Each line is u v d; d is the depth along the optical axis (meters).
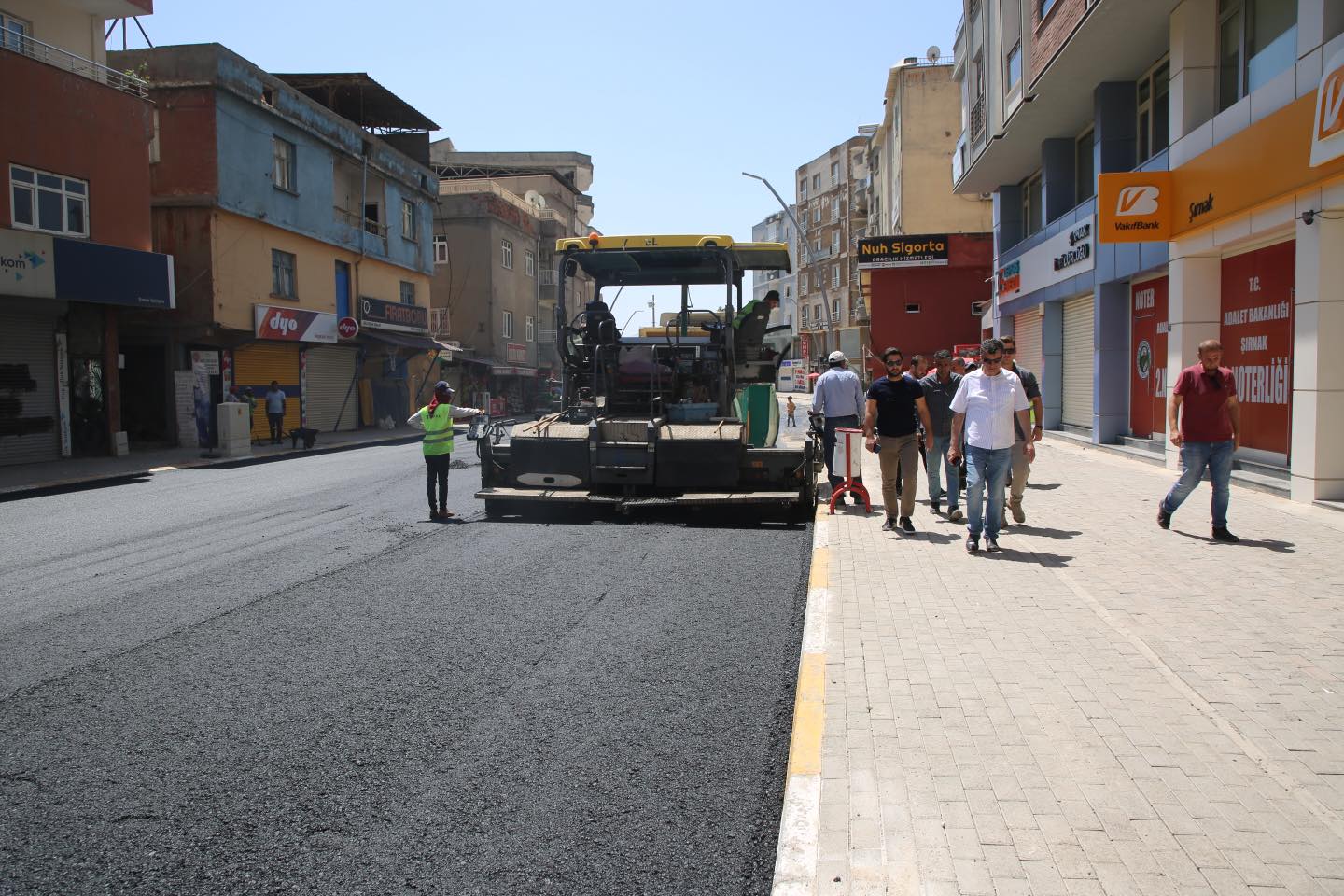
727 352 11.63
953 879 2.95
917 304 32.69
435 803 3.73
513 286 49.34
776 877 3.01
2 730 4.52
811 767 3.79
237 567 8.43
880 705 4.47
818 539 8.88
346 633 6.20
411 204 38.19
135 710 4.78
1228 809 3.37
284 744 4.33
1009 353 10.30
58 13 20.97
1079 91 17.34
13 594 7.50
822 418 11.46
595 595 7.23
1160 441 15.23
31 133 18.58
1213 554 7.70
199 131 24.50
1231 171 11.21
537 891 3.08
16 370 19.30
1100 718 4.25
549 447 11.07
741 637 6.00
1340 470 9.80
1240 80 12.12
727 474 10.73
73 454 20.59
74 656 5.73
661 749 4.25
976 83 23.61
